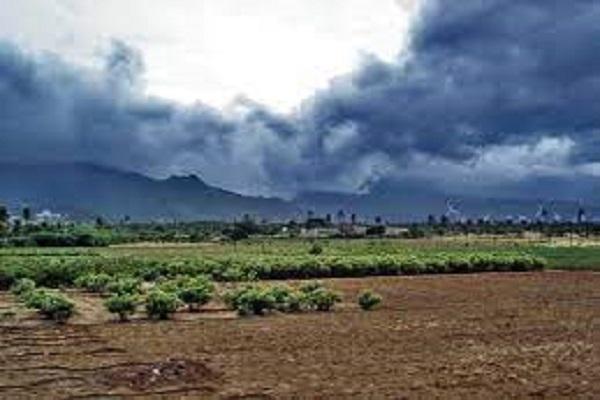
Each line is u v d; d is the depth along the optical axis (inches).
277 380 1251.8
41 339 1716.3
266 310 2251.5
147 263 3580.2
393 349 1555.1
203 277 2896.2
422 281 3582.7
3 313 2209.6
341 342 1648.6
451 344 1622.8
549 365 1380.4
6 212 7559.1
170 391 1176.8
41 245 6456.7
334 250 5374.0
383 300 2623.0
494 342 1648.6
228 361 1421.0
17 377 1283.2
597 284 3385.8
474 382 1236.5
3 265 3284.9
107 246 6648.6
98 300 2672.2
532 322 1995.6
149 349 1558.8
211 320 2065.7
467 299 2669.8
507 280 3649.1
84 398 1132.5
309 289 2534.5
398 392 1165.7
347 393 1159.6
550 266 4650.6
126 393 1165.1
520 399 1123.3
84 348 1581.0
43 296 2190.0
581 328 1876.2
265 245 6840.6
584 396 1143.0
